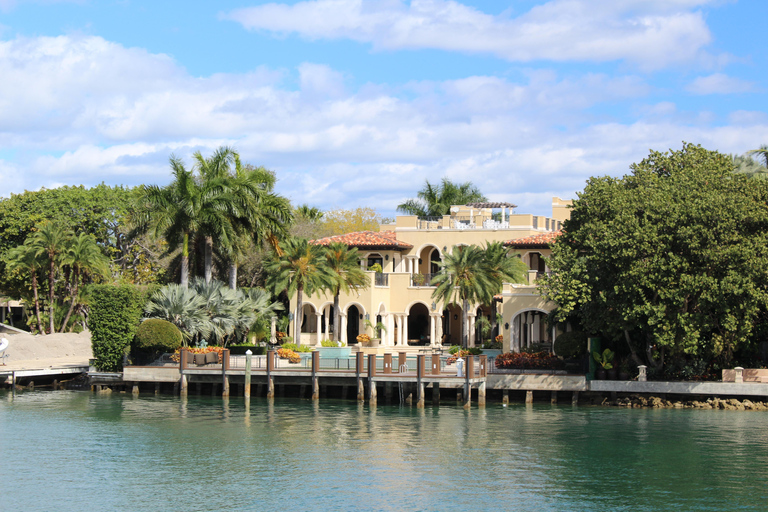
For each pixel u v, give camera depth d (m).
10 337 62.34
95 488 26.42
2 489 26.33
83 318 73.12
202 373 47.22
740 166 62.03
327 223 100.94
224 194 54.56
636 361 45.12
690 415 40.19
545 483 26.95
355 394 47.12
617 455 30.91
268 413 40.81
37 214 79.81
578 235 46.84
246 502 24.84
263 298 58.09
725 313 41.19
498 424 37.50
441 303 68.75
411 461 30.00
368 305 67.50
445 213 93.44
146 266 78.81
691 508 24.31
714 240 41.28
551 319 50.34
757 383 41.91
